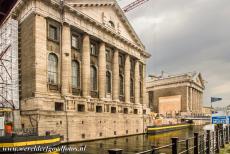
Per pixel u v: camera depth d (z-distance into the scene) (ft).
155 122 223.10
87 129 133.90
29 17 118.01
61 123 119.14
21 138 81.10
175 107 338.13
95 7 151.43
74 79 136.15
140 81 209.05
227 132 76.02
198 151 47.57
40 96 111.04
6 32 123.24
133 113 185.16
